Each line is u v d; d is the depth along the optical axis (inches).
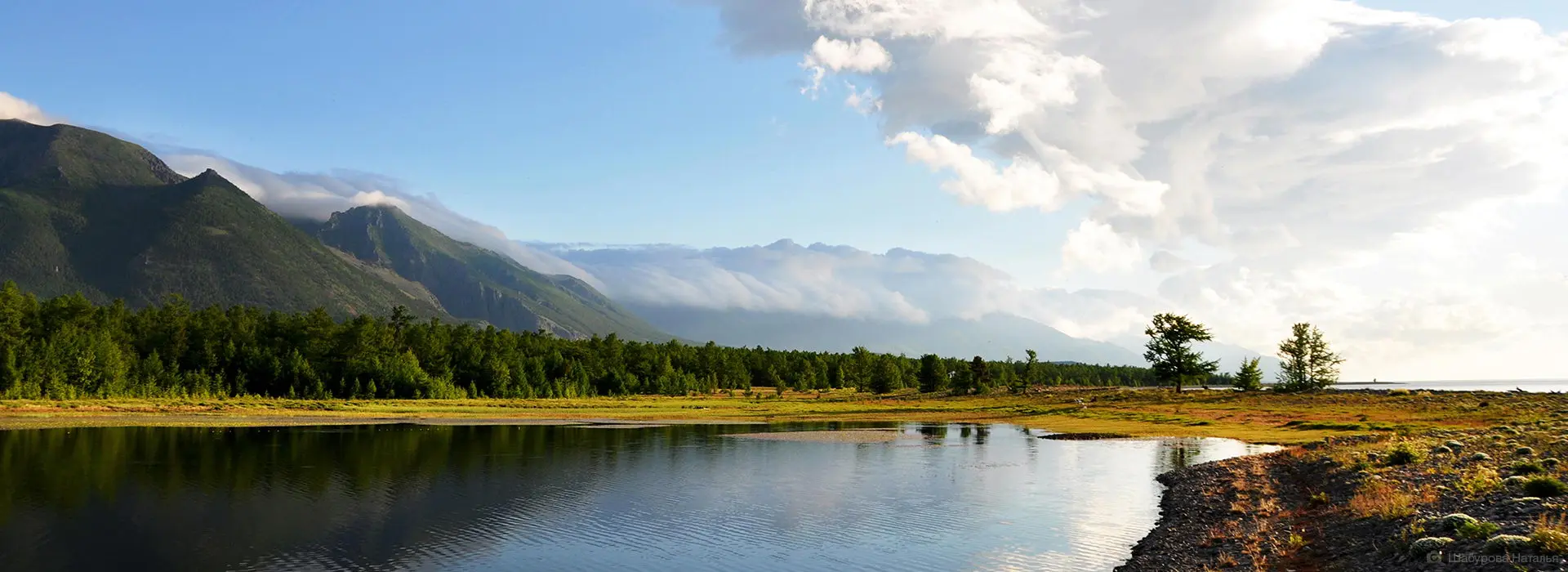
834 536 1505.9
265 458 2699.3
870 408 6402.6
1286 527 1322.6
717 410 6131.9
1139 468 2448.3
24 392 5339.6
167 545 1432.1
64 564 1302.9
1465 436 2342.5
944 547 1408.7
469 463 2632.9
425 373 7455.7
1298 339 6584.6
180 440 3245.6
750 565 1314.0
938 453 2938.0
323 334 7436.0
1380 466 1734.7
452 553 1387.8
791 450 3046.3
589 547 1435.8
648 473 2380.7
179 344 6929.1
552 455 2866.6
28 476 2174.0
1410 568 922.7
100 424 3850.9
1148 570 1203.2
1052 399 6820.9
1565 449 1676.9
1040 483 2146.9
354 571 1273.4
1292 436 3425.2
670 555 1378.0
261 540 1475.1
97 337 6284.5
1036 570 1254.3
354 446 3142.2
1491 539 893.2
